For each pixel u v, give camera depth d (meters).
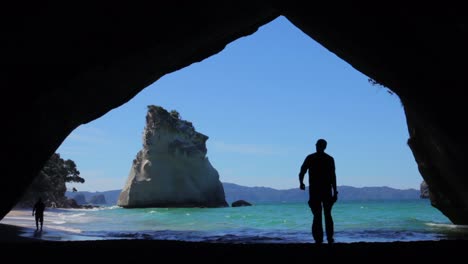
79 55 11.53
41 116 12.49
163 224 28.00
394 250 6.58
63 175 90.19
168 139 102.62
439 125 12.52
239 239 15.18
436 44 8.93
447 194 19.41
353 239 14.31
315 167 7.94
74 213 54.47
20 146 12.50
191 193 99.56
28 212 42.19
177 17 12.58
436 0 7.76
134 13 11.45
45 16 9.82
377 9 9.59
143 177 100.00
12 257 6.22
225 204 106.62
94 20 10.91
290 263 5.52
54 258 6.09
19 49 10.20
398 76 12.52
